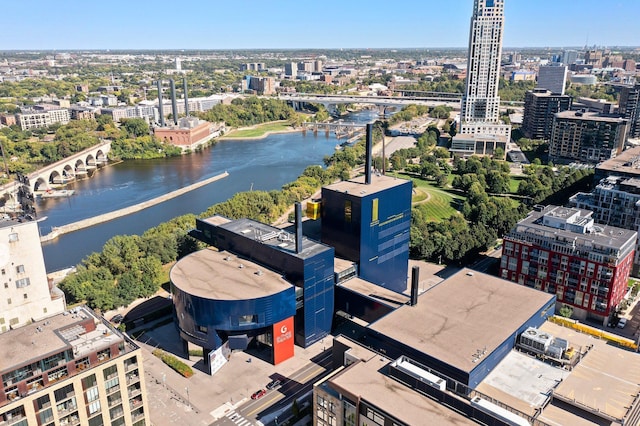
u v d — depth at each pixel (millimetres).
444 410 115062
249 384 173375
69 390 118188
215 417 157250
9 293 179875
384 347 150125
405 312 162500
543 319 167125
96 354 122000
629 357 142250
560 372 136375
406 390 122562
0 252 175125
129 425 130875
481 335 147125
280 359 185375
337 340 154000
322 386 130375
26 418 112250
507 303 167000
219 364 180750
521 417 109500
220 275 194875
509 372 137500
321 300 196125
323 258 191875
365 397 119250
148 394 167625
